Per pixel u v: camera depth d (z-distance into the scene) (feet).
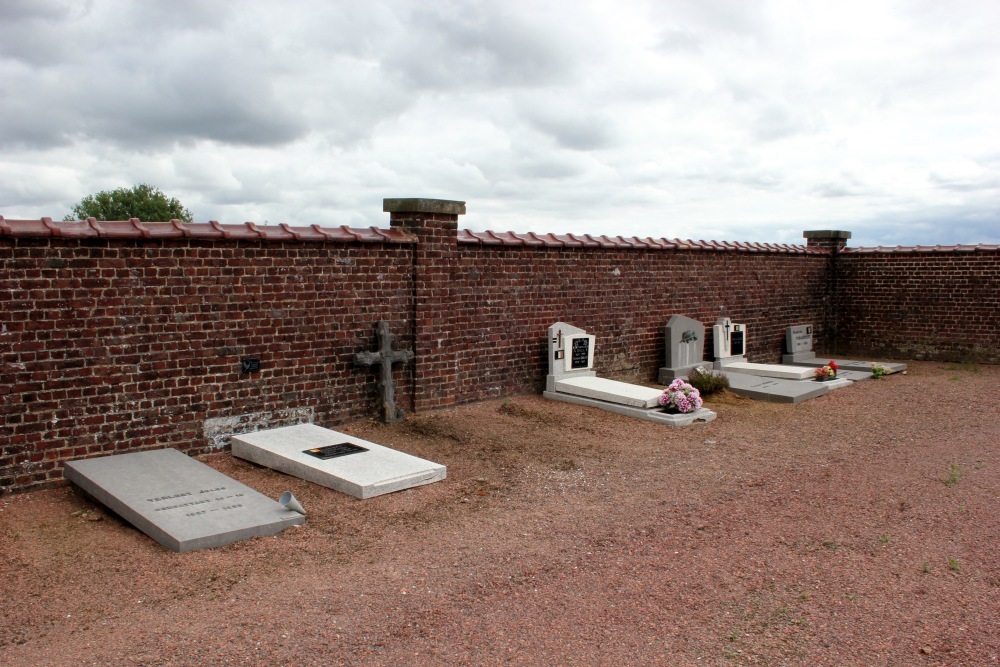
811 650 15.51
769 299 58.49
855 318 64.49
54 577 18.44
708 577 18.94
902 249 61.62
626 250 46.55
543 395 41.47
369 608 16.97
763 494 25.79
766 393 43.52
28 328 24.21
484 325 38.99
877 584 18.69
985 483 27.27
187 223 28.43
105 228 25.72
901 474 28.40
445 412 36.35
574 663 14.82
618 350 46.75
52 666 14.39
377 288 33.68
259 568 19.06
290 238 30.09
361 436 31.91
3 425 23.93
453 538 21.42
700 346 50.29
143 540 20.92
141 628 15.93
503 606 17.17
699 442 33.12
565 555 20.24
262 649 15.07
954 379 51.44
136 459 25.89
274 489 25.32
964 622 16.81
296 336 31.04
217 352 28.71
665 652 15.29
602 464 29.40
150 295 26.78
